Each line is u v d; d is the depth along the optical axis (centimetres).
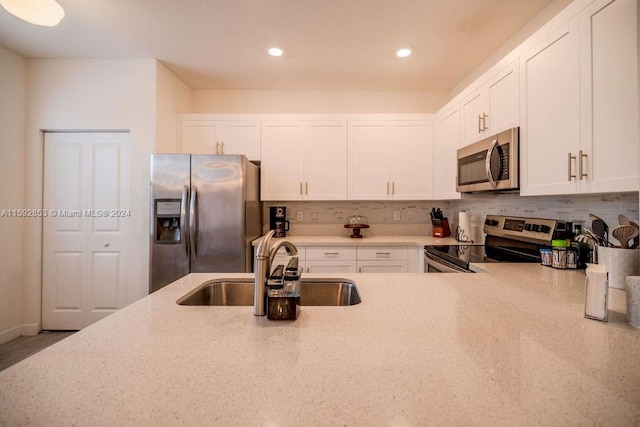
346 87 332
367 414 47
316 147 309
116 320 86
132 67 270
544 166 153
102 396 51
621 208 149
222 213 249
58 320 275
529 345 70
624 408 48
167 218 252
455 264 192
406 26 220
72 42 244
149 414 47
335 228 342
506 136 178
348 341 72
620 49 113
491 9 201
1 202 253
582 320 86
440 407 48
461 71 292
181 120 304
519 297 108
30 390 52
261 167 306
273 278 89
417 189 311
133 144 270
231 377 56
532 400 50
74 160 277
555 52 145
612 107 116
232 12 205
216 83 322
